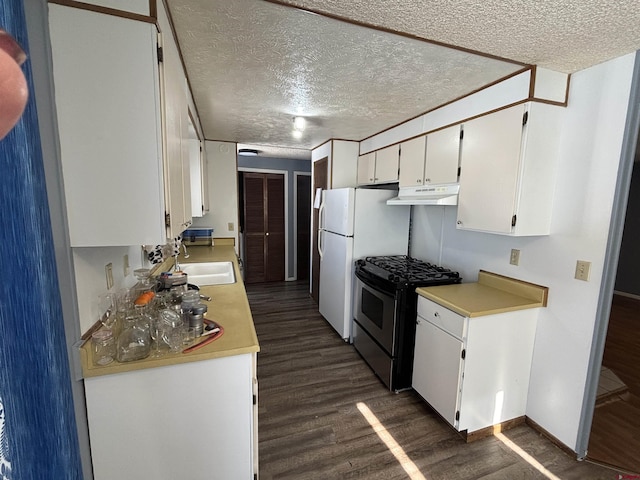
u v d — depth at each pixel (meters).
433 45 1.40
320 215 3.57
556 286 1.73
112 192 0.92
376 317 2.40
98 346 1.02
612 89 1.48
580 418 1.64
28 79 0.66
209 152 3.58
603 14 1.13
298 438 1.78
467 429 1.76
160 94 0.92
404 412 2.02
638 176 4.48
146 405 1.07
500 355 1.78
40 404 0.68
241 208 5.20
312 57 1.54
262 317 3.71
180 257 2.91
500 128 1.74
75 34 0.84
